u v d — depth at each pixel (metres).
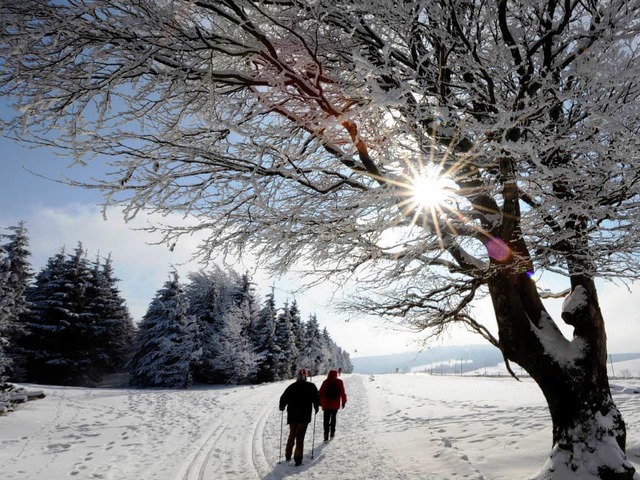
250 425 10.60
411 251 4.46
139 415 11.61
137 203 3.92
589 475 4.12
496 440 7.13
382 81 3.79
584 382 4.41
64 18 2.82
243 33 3.68
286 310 49.38
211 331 35.75
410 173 3.46
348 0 3.33
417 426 9.59
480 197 4.62
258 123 4.46
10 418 9.86
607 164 3.37
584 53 3.21
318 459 6.80
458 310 5.76
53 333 30.45
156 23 2.93
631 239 3.97
